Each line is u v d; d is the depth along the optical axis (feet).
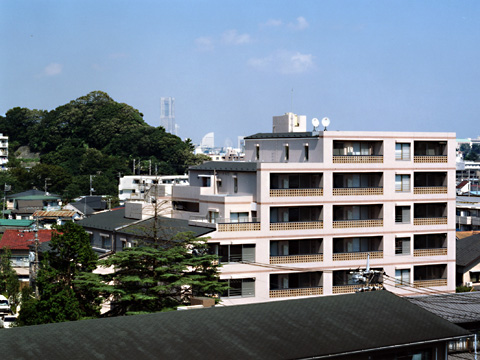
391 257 208.23
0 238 329.72
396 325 105.70
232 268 189.26
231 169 210.18
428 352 106.11
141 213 221.87
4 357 82.58
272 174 199.00
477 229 346.95
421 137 212.84
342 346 96.37
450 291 215.92
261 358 90.07
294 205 197.98
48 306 148.87
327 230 201.26
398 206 210.18
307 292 197.16
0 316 229.04
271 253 196.65
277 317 102.58
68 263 163.22
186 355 88.43
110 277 156.15
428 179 217.56
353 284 202.90
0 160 632.79
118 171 578.25
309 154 208.13
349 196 204.13
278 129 241.96
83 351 86.28
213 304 118.62
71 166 602.85
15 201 453.99
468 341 132.16
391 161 209.05
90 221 231.30
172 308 147.13
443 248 215.72
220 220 193.67
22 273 297.12
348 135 204.74
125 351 87.56
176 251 159.84
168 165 593.42
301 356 92.02
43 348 85.92
